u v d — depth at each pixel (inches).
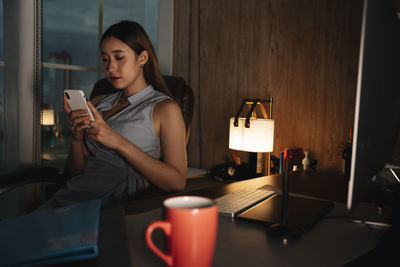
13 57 77.4
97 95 63.1
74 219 19.9
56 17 93.9
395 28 24.1
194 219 15.3
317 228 24.0
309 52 84.0
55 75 94.3
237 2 101.9
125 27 47.5
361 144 20.0
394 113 26.6
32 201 76.4
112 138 40.2
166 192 42.4
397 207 27.3
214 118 111.1
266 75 95.1
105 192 43.5
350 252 19.8
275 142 93.2
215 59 109.3
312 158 83.7
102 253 16.7
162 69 122.3
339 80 77.7
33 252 15.6
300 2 85.6
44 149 91.3
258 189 34.4
